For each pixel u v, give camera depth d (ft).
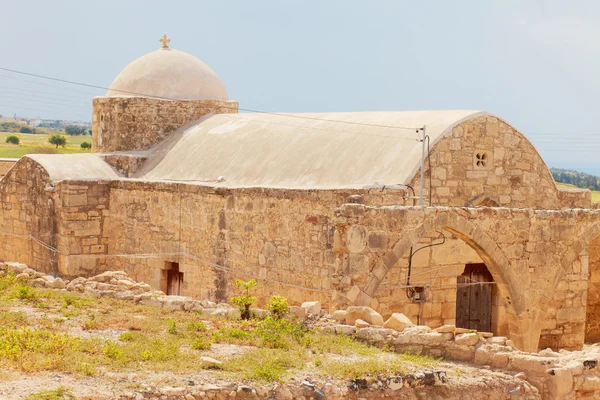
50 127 618.85
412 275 74.18
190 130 107.65
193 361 40.93
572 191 88.99
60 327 48.57
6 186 104.42
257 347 45.16
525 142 84.58
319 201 69.51
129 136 108.47
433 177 78.07
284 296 73.20
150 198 91.15
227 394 36.55
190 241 85.66
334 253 67.46
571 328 74.28
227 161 94.48
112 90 113.70
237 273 79.20
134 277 93.40
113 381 36.88
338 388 38.40
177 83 112.47
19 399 33.58
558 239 70.08
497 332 80.07
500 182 82.94
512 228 67.46
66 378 37.01
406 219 62.44
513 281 67.82
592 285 87.30
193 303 56.59
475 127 80.89
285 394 37.35
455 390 40.50
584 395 42.91
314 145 88.48
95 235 96.12
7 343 41.29
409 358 43.73
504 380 41.65
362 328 48.01
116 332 48.16
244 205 78.18
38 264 99.09
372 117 89.76
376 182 77.41
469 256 77.87
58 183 94.99
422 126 81.61
